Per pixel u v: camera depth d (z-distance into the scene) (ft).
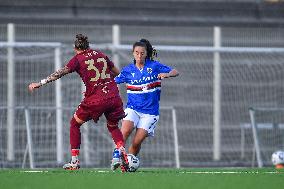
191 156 186.09
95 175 97.19
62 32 192.75
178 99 188.14
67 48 178.29
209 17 200.34
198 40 199.00
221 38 200.54
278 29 202.80
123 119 118.83
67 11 193.77
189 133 187.11
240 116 189.88
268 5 204.95
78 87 179.83
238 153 188.96
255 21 202.18
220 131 188.65
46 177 93.40
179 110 187.73
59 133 167.32
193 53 189.06
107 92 109.70
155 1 198.49
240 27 201.26
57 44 177.78
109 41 194.59
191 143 186.80
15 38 190.60
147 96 118.73
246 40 201.57
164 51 187.42
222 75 189.88
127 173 103.45
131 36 195.83
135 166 111.14
